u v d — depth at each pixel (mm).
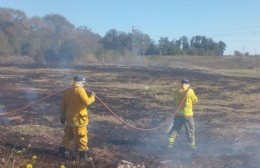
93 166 9617
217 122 16609
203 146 12430
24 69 47281
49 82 31750
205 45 118125
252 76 46406
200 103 22422
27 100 20953
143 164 10305
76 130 9883
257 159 10984
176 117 11977
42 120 15352
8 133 12305
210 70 57219
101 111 18406
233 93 27672
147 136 13664
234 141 13195
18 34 77938
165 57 92625
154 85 32031
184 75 43750
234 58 88125
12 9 81750
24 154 9891
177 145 12414
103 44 94688
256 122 16797
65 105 10062
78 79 9984
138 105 20750
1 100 20750
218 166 10344
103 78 37719
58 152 10195
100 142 12422
